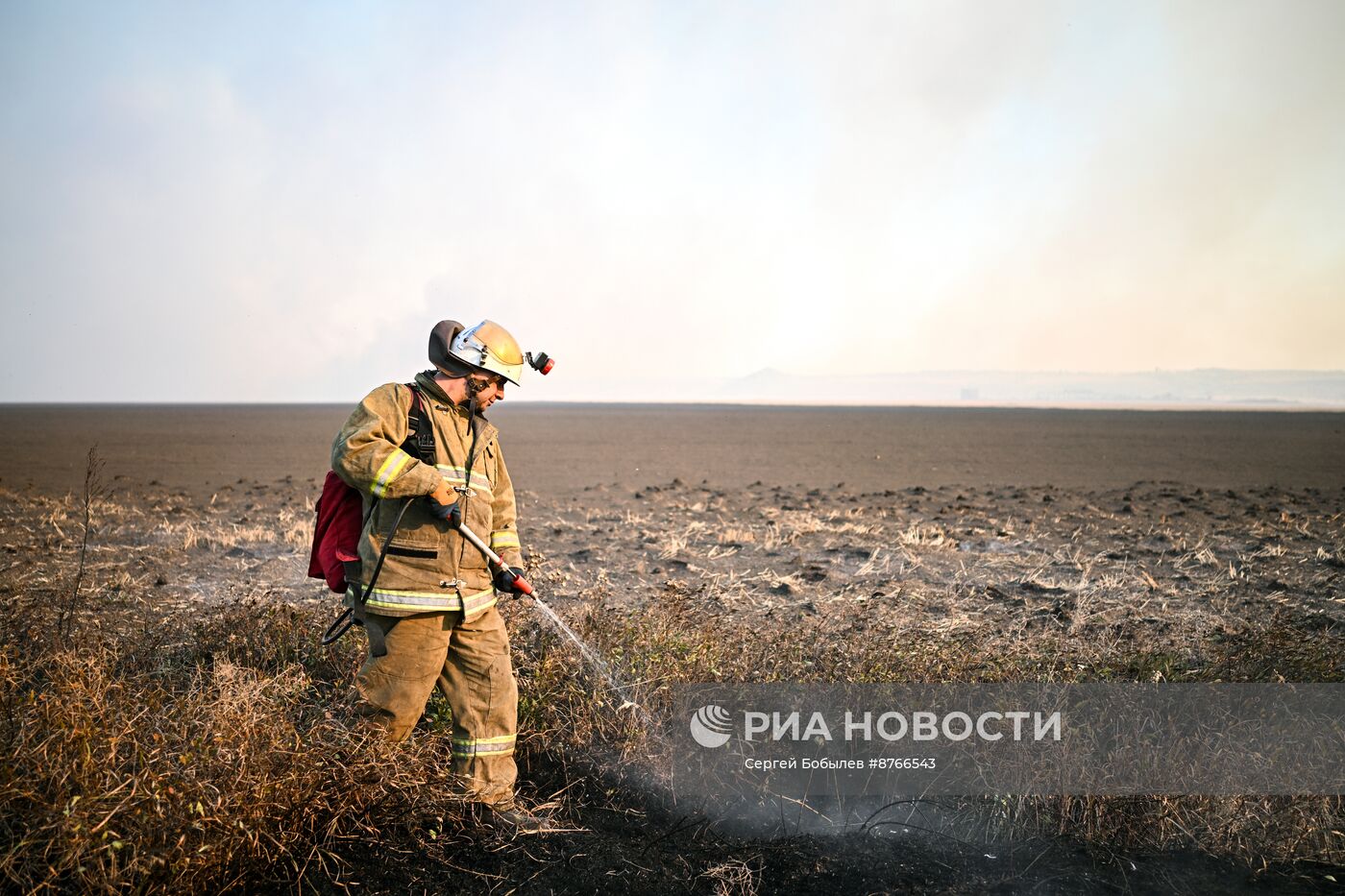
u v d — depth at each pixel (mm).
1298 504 14617
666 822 3664
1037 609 6910
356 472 3266
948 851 3480
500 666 3646
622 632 5074
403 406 3475
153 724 3264
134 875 2762
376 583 3414
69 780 2906
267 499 14133
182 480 17750
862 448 32281
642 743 4062
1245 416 92938
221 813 2920
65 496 13602
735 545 9914
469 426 3619
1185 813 3590
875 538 10477
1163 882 3281
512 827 3516
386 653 3451
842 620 6348
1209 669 4738
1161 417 85812
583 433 45062
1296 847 3436
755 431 48031
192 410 112375
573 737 4172
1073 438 40781
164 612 6273
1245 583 7957
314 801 3176
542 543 9945
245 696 3355
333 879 3129
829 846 3504
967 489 16938
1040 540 10438
